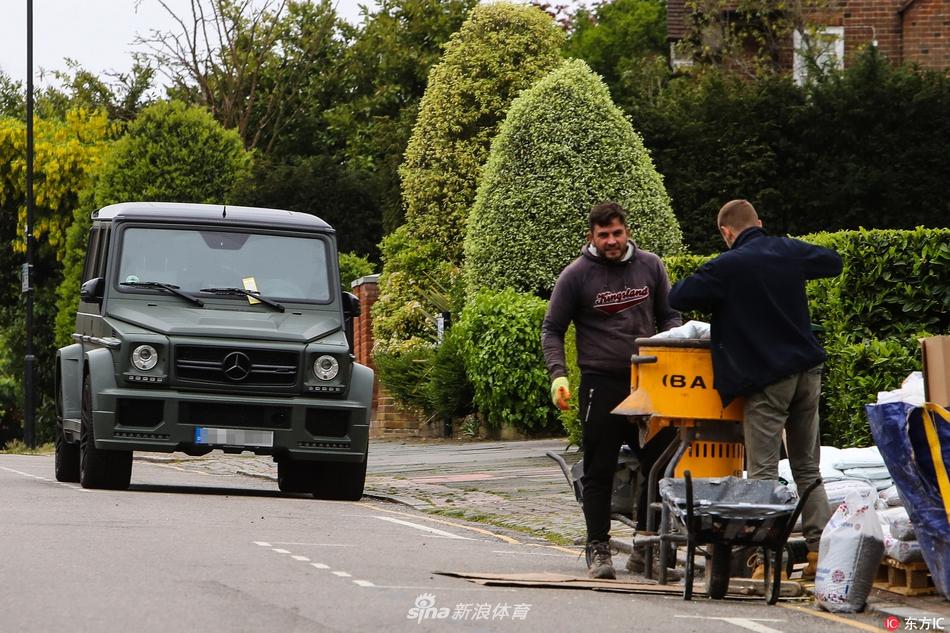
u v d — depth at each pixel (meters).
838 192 61.38
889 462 19.48
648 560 21.56
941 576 19.17
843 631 17.06
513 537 28.52
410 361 64.06
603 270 22.17
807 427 20.78
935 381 20.17
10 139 123.06
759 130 63.06
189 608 17.00
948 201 61.34
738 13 75.69
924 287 34.22
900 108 61.94
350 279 83.88
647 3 119.75
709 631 16.55
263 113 140.38
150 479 42.25
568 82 60.38
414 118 95.50
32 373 83.38
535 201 60.00
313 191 95.69
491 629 16.23
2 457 60.94
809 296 34.62
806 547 21.22
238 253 36.75
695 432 20.83
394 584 19.56
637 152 60.28
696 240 63.44
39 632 15.37
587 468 21.98
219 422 34.22
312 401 34.66
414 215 76.81
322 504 33.78
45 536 23.80
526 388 55.19
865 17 76.44
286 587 18.92
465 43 76.88
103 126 130.25
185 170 101.81
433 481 40.47
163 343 34.06
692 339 20.64
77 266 101.62
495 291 60.19
